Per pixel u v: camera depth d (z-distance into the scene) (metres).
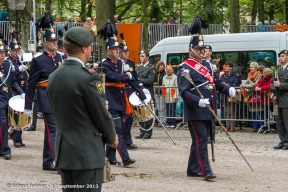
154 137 18.12
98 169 6.32
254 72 19.30
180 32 32.72
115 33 12.93
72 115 6.25
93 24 25.56
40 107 11.77
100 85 6.30
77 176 6.26
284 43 21.00
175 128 20.36
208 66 11.48
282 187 10.47
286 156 14.43
